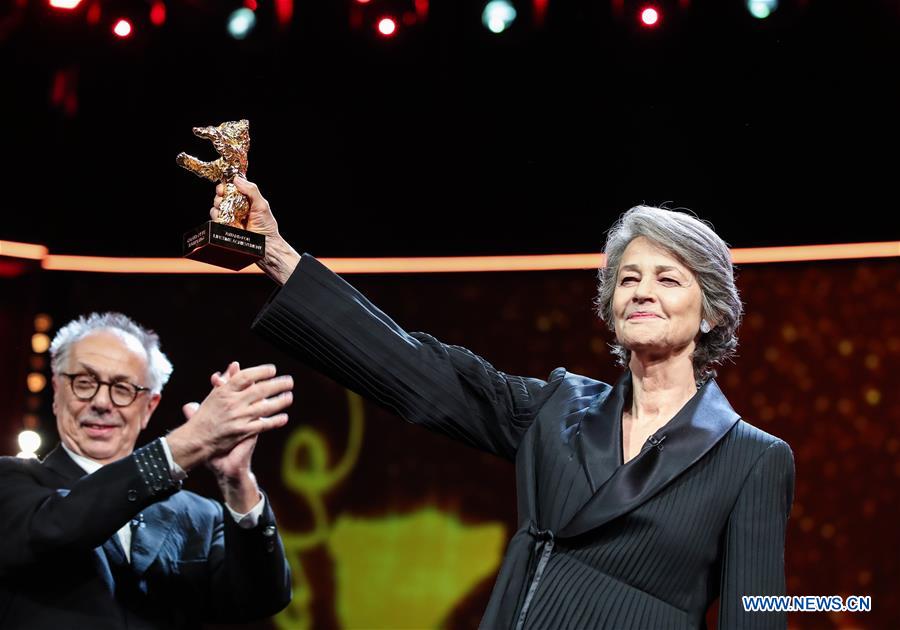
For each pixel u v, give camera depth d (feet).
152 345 10.44
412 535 19.06
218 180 7.56
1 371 18.70
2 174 18.30
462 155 18.35
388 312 19.45
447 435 7.38
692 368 7.16
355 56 17.79
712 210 17.63
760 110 17.20
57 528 8.30
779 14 16.67
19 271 18.93
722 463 6.61
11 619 8.70
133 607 9.13
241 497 9.12
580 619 6.31
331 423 19.40
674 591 6.40
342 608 18.85
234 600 9.46
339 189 18.56
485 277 19.47
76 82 17.88
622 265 7.06
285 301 7.20
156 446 8.41
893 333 18.15
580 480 6.67
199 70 17.90
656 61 17.22
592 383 7.55
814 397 18.35
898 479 17.85
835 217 17.49
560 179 18.12
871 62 16.72
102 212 18.78
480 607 18.76
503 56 17.67
